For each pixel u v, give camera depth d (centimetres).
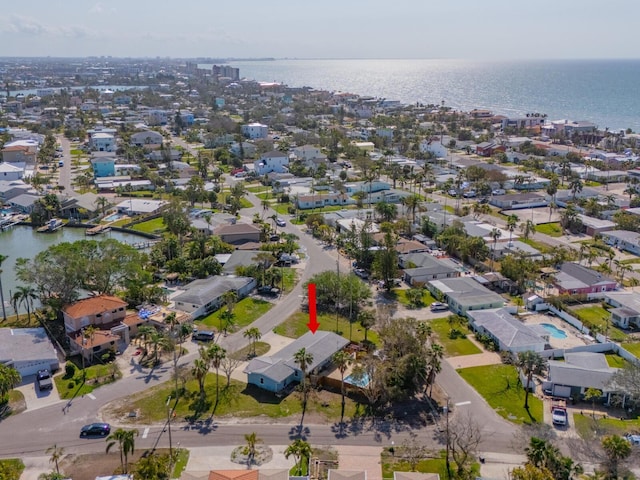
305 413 8194
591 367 9062
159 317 10788
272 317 11406
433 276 13238
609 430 7612
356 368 8525
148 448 7356
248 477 6394
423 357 8738
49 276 11050
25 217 18550
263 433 7706
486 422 7994
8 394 8512
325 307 11988
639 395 8094
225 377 9131
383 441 7588
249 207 19925
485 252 14338
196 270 13325
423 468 7062
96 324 10519
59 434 7625
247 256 14138
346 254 15188
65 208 18538
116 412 8131
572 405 8450
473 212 19238
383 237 15625
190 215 18312
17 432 7650
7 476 6556
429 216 17488
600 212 18575
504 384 8962
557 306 11688
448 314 11644
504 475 6881
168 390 8706
